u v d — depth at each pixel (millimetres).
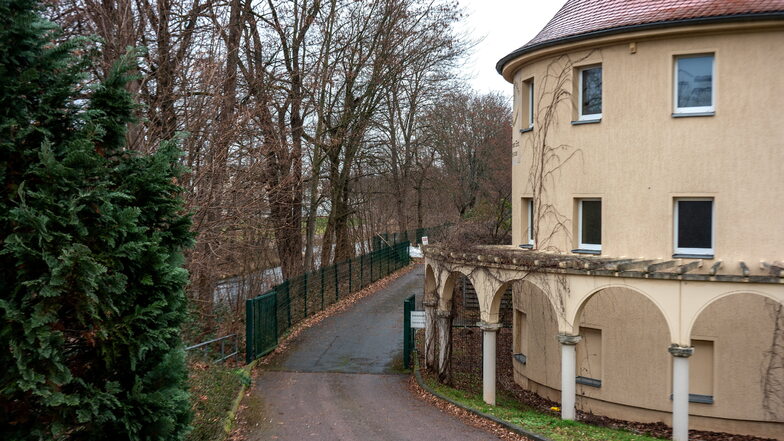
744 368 13258
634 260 12625
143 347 6656
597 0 14836
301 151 24109
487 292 14125
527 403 15633
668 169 13375
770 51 12688
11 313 5668
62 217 6031
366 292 29906
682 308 11750
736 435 13352
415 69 30172
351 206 33219
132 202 7094
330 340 19953
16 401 6188
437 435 11438
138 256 6707
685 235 13531
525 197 16453
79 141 6297
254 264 21641
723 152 12969
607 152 14062
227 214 17906
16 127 6254
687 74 13438
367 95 28172
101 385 6809
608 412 14578
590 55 14266
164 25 16844
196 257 16531
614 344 14445
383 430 11703
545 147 15320
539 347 16109
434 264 16391
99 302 6129
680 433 11727
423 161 43812
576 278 12703
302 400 13688
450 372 15656
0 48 6078
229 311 19094
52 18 14000
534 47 15039
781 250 12672
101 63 13414
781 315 13000
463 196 41469
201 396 11906
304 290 23219
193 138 16297
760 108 12742
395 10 27219
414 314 16547
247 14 21953
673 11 13156
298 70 24375
